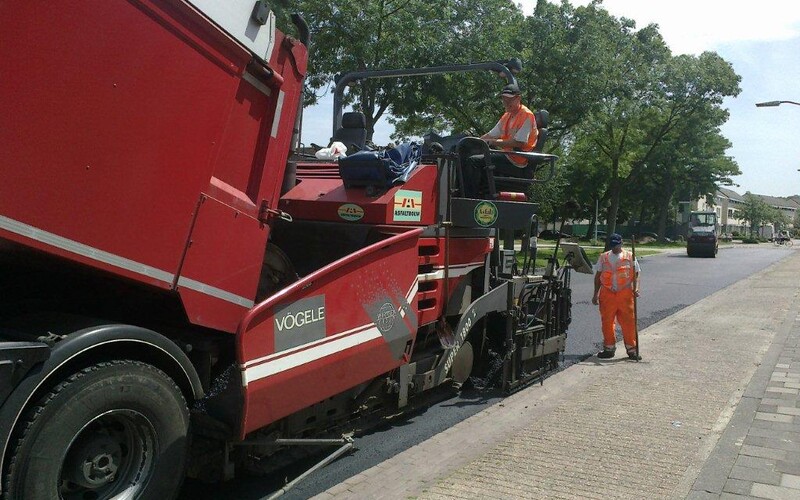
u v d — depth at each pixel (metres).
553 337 7.57
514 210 6.62
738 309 12.65
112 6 3.08
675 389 6.68
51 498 2.96
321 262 5.50
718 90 37.66
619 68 30.05
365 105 16.14
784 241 81.25
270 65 4.10
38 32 2.82
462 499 4.10
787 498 4.00
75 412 3.02
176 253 3.55
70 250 3.03
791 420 5.54
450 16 17.66
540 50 22.62
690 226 39.44
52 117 2.90
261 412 3.85
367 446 5.33
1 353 2.79
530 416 6.00
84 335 3.08
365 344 4.68
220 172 3.85
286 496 4.34
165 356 3.51
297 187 5.74
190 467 4.11
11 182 2.79
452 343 5.97
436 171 5.69
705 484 4.22
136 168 3.28
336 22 15.35
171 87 3.41
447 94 17.97
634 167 41.50
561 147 30.56
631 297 8.34
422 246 5.46
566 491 4.19
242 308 4.05
